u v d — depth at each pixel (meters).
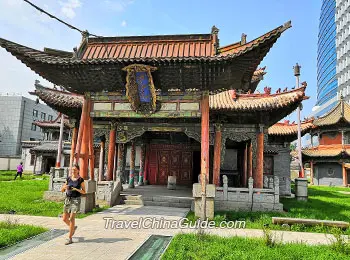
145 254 8.90
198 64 14.14
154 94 15.32
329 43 118.44
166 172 32.19
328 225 13.41
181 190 25.92
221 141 21.70
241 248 9.55
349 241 10.31
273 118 22.86
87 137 16.69
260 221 14.85
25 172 60.00
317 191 37.75
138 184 31.08
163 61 14.09
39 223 12.63
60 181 20.22
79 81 16.12
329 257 8.66
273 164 31.81
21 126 71.31
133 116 16.19
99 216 14.92
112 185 19.12
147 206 18.97
